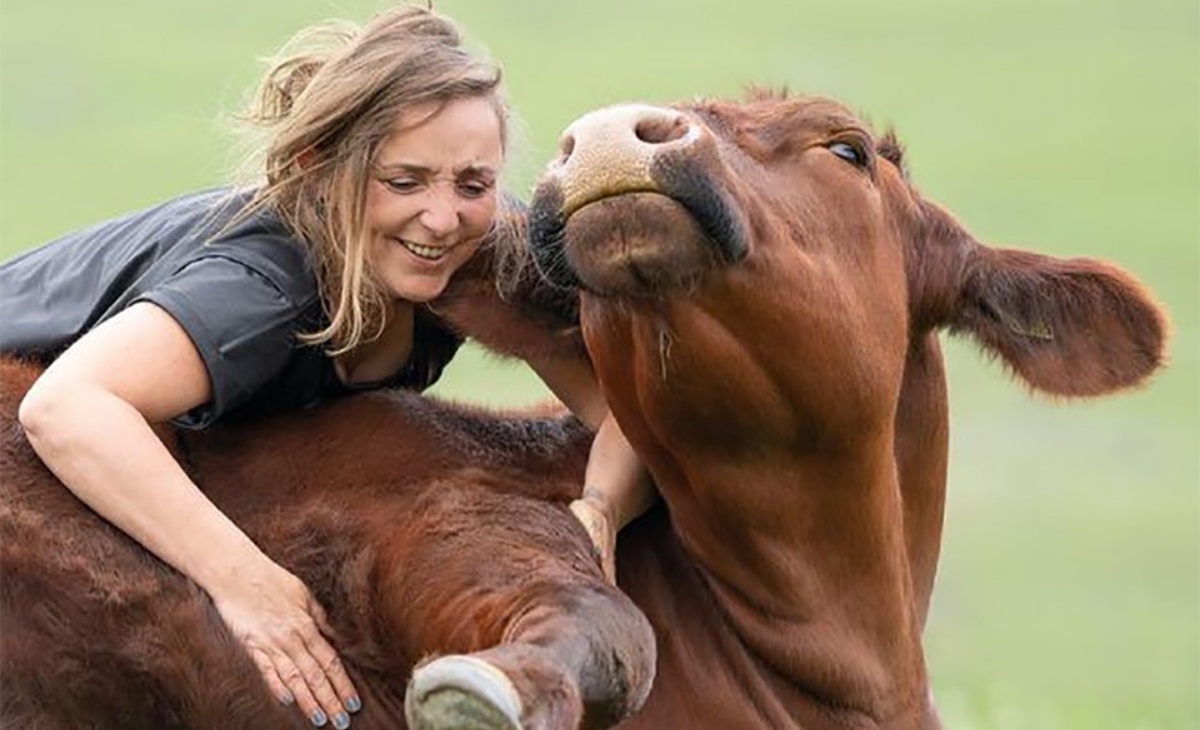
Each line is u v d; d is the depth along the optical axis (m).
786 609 11.22
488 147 11.20
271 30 84.88
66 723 10.41
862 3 93.69
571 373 11.52
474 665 9.00
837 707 11.36
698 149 9.74
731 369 10.35
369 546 10.62
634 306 10.05
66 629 10.41
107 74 77.81
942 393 12.07
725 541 11.13
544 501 10.93
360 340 11.24
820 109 10.94
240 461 11.10
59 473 10.50
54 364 10.59
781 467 10.87
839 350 10.60
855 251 10.82
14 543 10.45
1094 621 33.75
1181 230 63.97
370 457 11.02
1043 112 78.38
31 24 84.62
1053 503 40.66
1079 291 11.98
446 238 11.14
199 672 10.39
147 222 11.59
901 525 11.51
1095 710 24.58
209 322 10.74
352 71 11.00
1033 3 95.44
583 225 9.63
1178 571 37.03
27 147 67.50
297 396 11.29
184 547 10.42
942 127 76.06
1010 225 64.12
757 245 10.22
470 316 11.51
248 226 11.13
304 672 10.37
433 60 11.07
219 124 15.26
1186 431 46.00
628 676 9.77
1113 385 12.05
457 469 10.99
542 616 9.80
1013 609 34.56
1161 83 83.44
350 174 11.00
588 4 90.31
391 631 10.47
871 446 10.98
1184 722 23.77
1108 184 69.31
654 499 11.40
